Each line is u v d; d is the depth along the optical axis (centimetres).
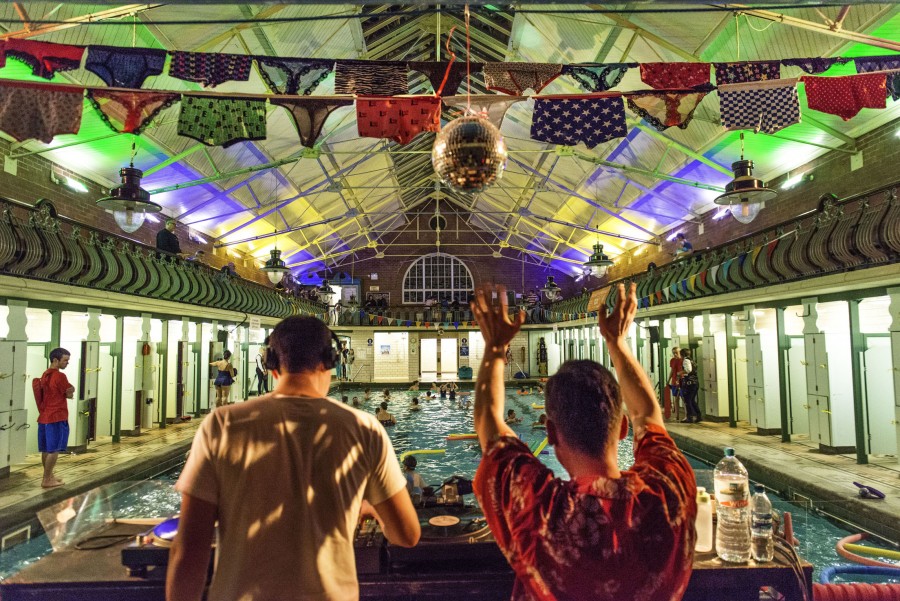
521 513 119
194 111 377
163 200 1352
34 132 355
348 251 2712
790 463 818
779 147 1005
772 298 1002
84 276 855
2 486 718
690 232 1583
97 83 777
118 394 1066
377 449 156
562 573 112
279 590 135
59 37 715
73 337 1075
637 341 1694
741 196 744
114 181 1141
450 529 244
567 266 2869
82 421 950
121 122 371
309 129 384
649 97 399
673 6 754
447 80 391
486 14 1098
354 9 944
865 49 730
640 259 1989
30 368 977
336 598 138
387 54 1313
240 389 1769
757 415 1104
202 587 140
